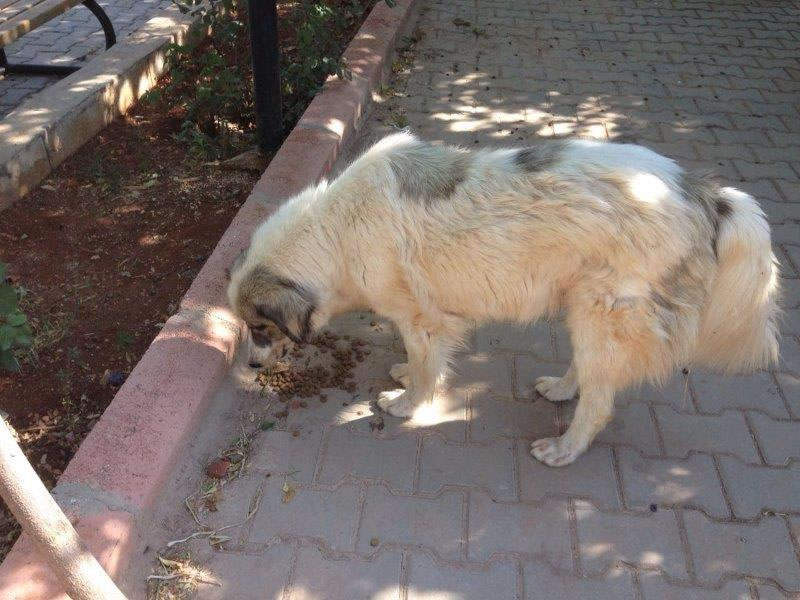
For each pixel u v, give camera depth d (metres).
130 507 1.35
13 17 2.35
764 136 2.78
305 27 2.63
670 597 1.36
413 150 1.49
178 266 2.04
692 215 1.35
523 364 1.84
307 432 1.65
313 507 1.49
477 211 1.40
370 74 2.84
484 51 3.43
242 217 2.04
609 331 1.40
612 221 1.34
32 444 1.57
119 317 1.88
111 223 2.18
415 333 1.55
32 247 2.05
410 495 1.52
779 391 1.76
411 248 1.44
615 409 1.71
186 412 1.54
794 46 3.61
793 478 1.57
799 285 2.06
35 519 1.01
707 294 1.40
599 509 1.51
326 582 1.37
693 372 1.80
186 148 2.54
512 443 1.64
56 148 2.32
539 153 1.42
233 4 2.65
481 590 1.37
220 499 1.50
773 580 1.39
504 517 1.49
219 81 2.53
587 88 3.13
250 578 1.37
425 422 1.68
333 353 1.85
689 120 2.89
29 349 1.74
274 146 2.49
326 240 1.50
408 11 3.59
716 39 3.68
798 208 2.37
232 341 1.73
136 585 1.34
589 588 1.38
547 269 1.41
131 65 2.68
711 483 1.56
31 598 1.20
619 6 4.08
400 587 1.37
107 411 1.51
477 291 1.46
